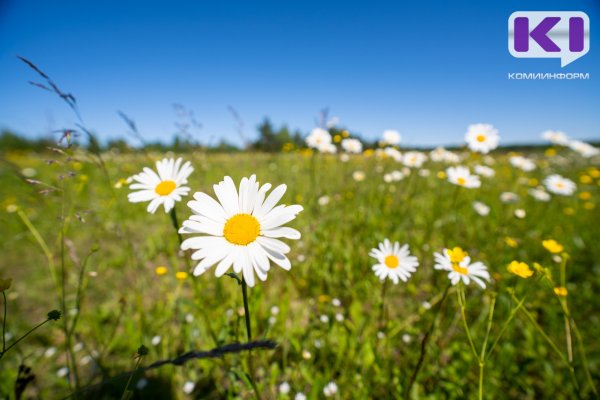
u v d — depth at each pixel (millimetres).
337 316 307
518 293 344
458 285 200
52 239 521
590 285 404
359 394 251
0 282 129
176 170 208
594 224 579
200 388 279
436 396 254
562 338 319
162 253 467
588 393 264
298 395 243
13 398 276
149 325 325
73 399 223
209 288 361
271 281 386
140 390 276
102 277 425
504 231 463
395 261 253
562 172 945
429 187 711
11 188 632
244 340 236
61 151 201
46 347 333
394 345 301
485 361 185
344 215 494
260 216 158
